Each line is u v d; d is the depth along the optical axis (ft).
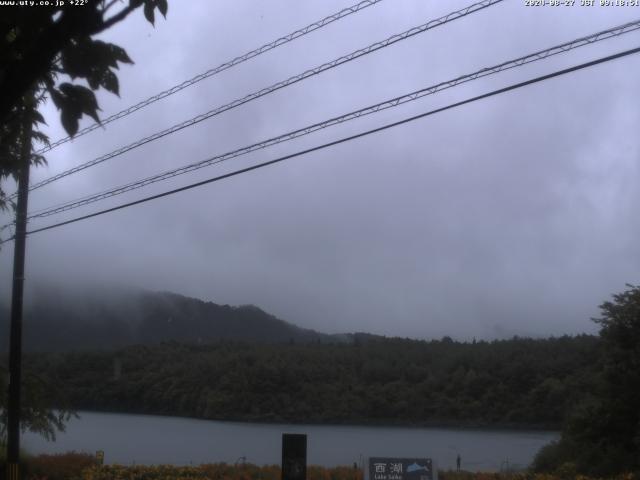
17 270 58.80
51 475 66.95
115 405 226.99
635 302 83.66
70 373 226.38
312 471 74.54
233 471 69.97
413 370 238.27
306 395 232.73
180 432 188.55
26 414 64.23
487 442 174.60
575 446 86.63
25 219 56.70
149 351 256.32
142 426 201.57
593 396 98.48
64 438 169.17
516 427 203.92
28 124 13.99
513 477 78.48
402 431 205.16
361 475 73.36
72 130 11.66
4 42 10.81
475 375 222.48
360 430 205.16
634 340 83.10
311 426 215.72
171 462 123.13
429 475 45.98
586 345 207.31
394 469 46.03
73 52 11.30
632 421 81.30
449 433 197.16
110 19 11.21
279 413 226.79
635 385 81.71
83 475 65.57
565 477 76.02
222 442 164.55
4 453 61.67
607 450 81.56
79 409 220.43
